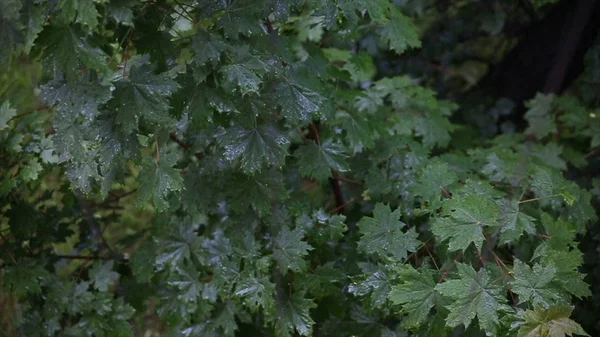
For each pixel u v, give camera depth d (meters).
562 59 4.01
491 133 4.39
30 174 2.70
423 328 2.44
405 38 2.95
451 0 4.48
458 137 3.98
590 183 3.60
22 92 3.00
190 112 2.28
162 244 2.95
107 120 2.21
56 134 2.24
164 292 2.98
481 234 2.27
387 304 2.52
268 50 2.46
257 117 2.44
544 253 2.31
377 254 2.74
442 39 4.55
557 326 2.12
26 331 2.99
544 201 2.76
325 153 2.79
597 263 3.19
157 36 2.23
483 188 2.55
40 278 2.98
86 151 2.30
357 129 2.94
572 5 4.11
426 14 4.56
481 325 2.18
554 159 3.46
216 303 2.95
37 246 3.09
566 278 2.27
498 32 4.34
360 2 2.46
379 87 3.59
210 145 2.78
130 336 2.95
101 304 2.94
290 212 2.83
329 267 2.74
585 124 3.63
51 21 2.07
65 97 2.13
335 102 2.85
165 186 2.35
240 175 2.71
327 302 2.83
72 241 3.71
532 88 4.34
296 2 2.37
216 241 2.88
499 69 4.50
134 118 2.13
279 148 2.41
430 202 2.55
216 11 2.27
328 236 2.80
